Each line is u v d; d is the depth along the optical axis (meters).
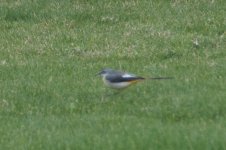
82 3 26.19
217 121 14.34
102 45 21.64
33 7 25.94
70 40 22.47
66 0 26.55
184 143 12.89
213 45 20.92
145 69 18.64
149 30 22.77
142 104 15.73
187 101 15.39
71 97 16.62
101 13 24.98
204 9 24.59
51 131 14.39
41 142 13.72
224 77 17.19
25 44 22.30
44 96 16.88
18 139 14.09
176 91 16.30
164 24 23.33
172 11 24.61
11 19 25.36
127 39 22.03
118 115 15.20
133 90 16.59
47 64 19.83
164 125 14.20
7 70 19.36
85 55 20.72
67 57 20.64
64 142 13.50
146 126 14.12
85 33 23.05
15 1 26.80
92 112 15.59
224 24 22.89
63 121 15.07
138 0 26.12
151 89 16.58
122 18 24.41
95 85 17.36
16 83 18.03
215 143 12.77
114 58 20.23
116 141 13.21
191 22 23.25
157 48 20.84
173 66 18.77
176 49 20.53
